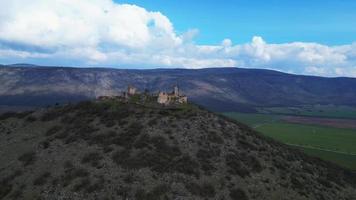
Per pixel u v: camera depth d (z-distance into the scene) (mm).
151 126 84688
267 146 93312
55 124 93562
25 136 90625
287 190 75000
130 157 73938
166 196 64938
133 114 91000
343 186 90812
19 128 96375
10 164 78875
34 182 71062
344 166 141625
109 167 71625
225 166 75688
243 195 69062
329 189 84250
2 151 85375
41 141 85938
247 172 76000
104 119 90000
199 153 77375
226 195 68125
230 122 99125
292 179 79812
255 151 86250
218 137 85250
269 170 80062
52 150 80812
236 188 70375
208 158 76875
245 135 93000
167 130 83438
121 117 89750
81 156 76188
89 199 64562
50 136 87750
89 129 86375
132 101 103750
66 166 73688
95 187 66750
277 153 91750
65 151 79250
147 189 66125
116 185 67000
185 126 86312
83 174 70438
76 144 81062
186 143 79938
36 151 81750
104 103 100438
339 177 98062
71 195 65938
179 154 76000
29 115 103188
